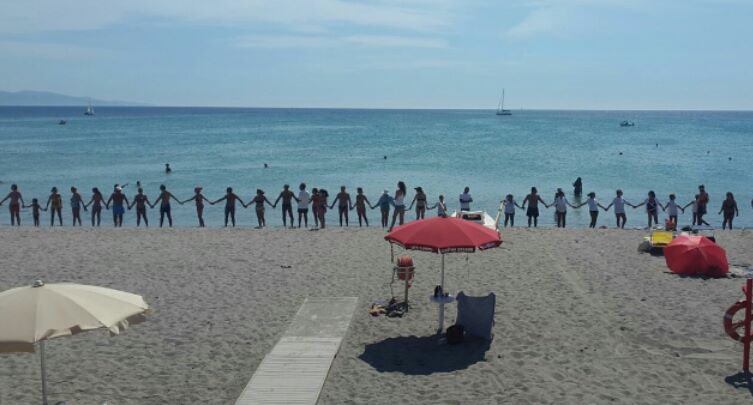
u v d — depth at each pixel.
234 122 150.00
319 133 100.12
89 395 9.20
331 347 10.72
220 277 15.38
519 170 46.28
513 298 13.41
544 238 19.92
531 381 9.43
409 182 39.78
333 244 19.09
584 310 12.56
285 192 23.47
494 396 8.98
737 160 53.62
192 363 10.33
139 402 8.98
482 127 128.00
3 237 20.45
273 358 10.27
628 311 12.48
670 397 8.84
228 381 9.65
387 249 18.30
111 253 18.00
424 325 11.97
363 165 49.69
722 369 9.76
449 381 9.52
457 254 17.44
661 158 55.72
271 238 20.14
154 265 16.59
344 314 12.42
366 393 9.16
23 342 6.86
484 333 11.19
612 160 53.84
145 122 144.62
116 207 24.59
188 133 97.31
